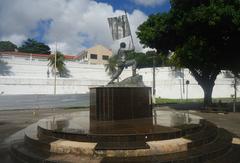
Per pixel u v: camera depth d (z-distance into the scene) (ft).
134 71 47.06
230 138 33.76
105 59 287.69
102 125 34.12
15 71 184.24
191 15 78.69
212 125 37.52
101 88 39.91
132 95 40.37
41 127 33.06
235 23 73.10
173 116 44.73
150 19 96.78
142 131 28.81
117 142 26.58
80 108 109.29
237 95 195.31
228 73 192.85
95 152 25.05
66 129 30.96
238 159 26.84
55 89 168.14
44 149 27.61
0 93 158.30
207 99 97.71
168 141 27.12
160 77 197.98
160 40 94.38
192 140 27.76
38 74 191.62
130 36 49.06
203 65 85.05
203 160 25.12
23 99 150.30
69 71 203.92
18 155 27.61
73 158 24.44
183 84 180.24
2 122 62.28
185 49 81.00
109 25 50.29
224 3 77.56
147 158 24.08
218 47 84.48
